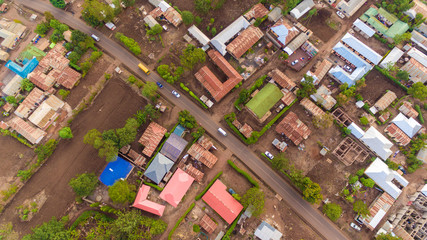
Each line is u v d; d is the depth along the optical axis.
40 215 90.25
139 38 108.25
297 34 107.50
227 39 105.56
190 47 101.00
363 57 106.25
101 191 92.12
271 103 97.75
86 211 90.12
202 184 93.88
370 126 99.50
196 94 102.69
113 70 104.56
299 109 101.88
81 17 111.00
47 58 102.25
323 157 97.31
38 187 92.75
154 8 111.75
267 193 93.94
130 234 81.75
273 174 95.50
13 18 111.00
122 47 107.31
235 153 97.19
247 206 87.94
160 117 99.94
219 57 102.69
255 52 107.25
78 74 101.62
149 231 86.38
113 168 91.69
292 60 105.44
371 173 93.19
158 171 90.62
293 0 105.25
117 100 101.00
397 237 86.81
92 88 102.38
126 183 88.12
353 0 110.44
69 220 89.38
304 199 93.00
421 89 95.88
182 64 99.06
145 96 100.81
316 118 96.75
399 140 96.56
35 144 96.50
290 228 91.25
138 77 104.00
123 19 110.12
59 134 93.69
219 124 99.81
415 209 92.75
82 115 99.31
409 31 110.81
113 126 98.50
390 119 100.81
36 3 112.81
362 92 103.62
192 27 107.00
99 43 107.44
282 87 102.81
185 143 94.25
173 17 108.00
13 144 96.88
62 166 94.62
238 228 90.12
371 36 108.50
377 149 94.75
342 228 91.44
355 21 109.00
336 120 99.44
